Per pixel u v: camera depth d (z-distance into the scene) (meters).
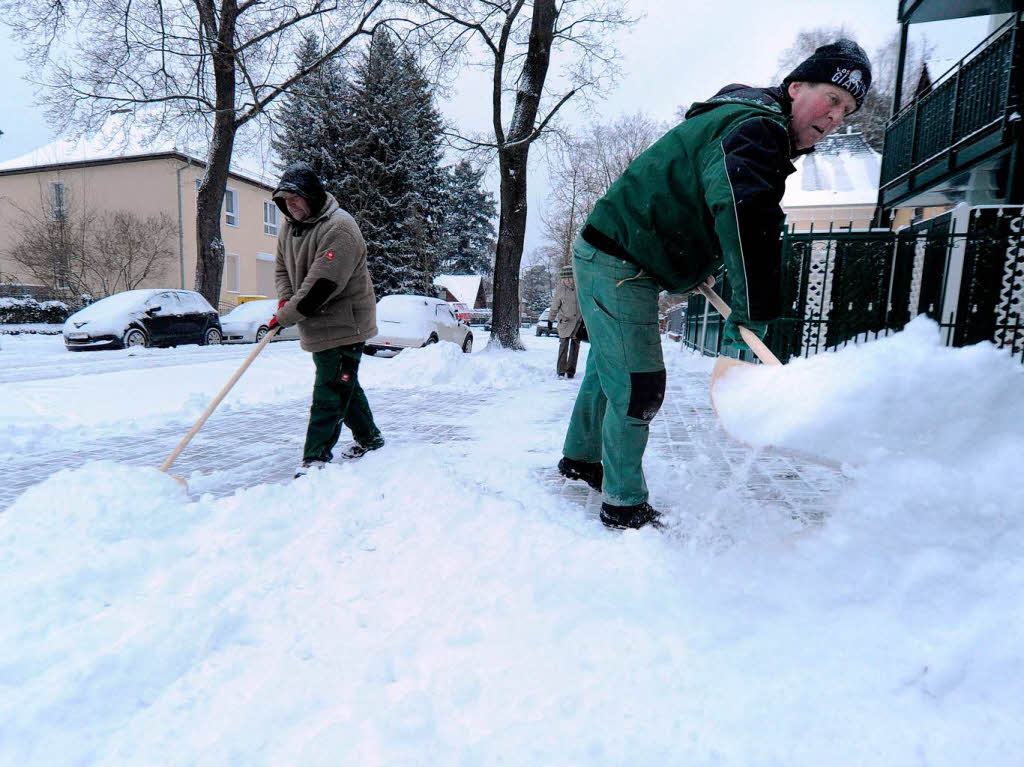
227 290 30.33
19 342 14.36
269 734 1.28
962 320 6.11
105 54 15.40
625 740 1.22
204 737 1.27
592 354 2.63
